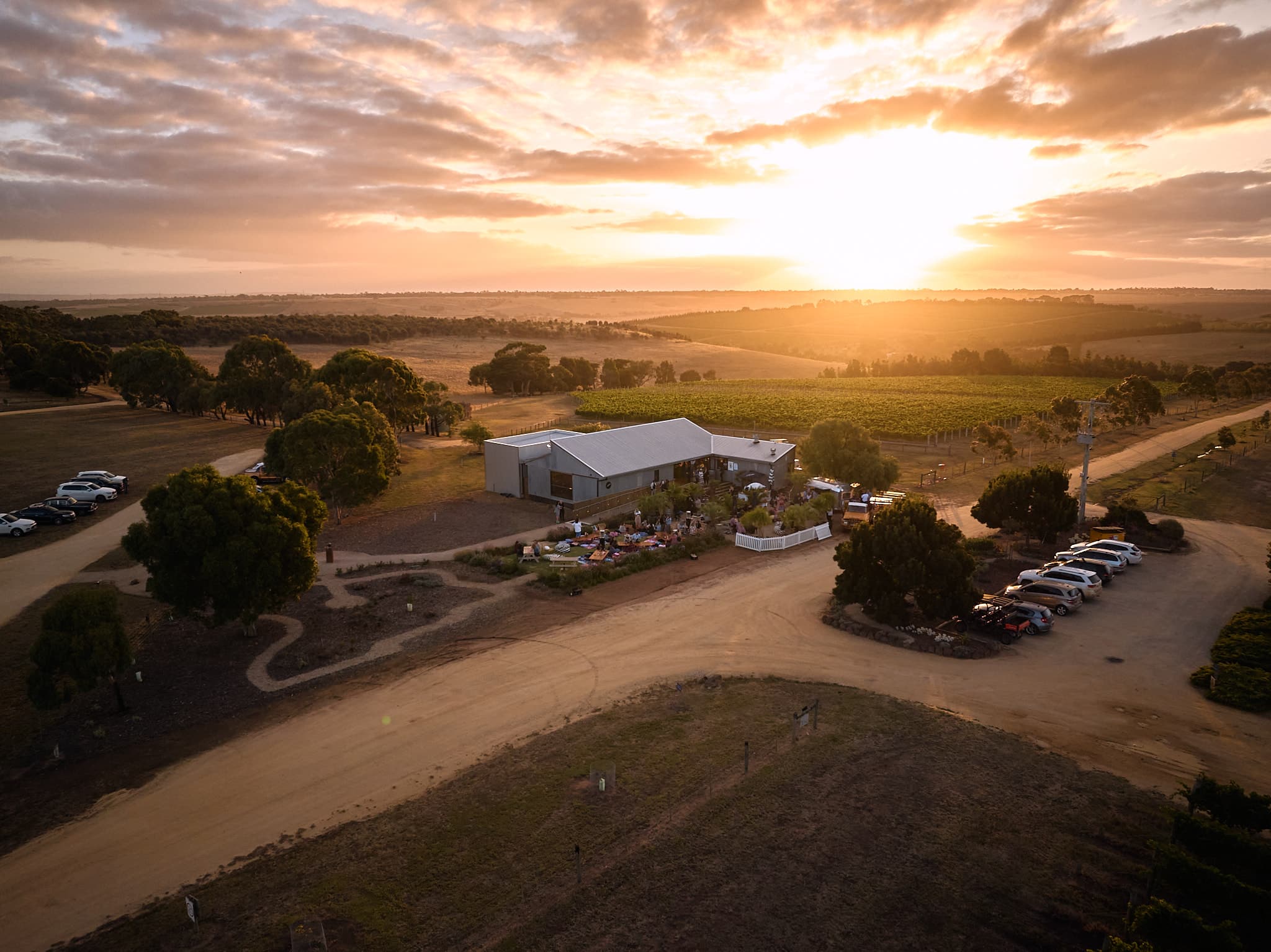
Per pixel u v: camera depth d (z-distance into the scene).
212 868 21.84
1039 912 19.25
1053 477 50.53
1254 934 18.16
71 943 19.17
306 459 57.47
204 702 31.56
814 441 67.62
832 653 36.00
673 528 56.62
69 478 71.81
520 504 66.06
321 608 41.56
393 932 18.84
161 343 119.50
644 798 24.30
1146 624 39.22
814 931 18.61
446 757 27.28
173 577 33.91
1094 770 26.08
